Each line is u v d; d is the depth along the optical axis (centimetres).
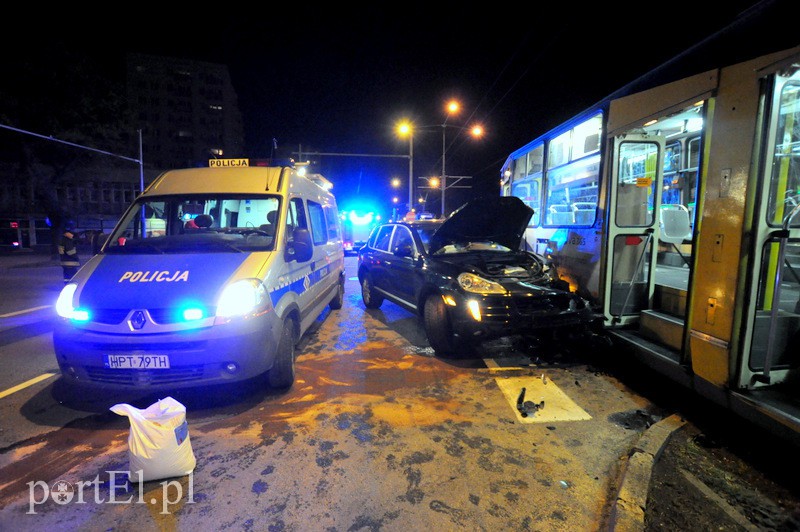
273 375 411
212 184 475
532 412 381
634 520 233
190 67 7131
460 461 305
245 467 297
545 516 249
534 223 727
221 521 244
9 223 3014
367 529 238
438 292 524
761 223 304
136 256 399
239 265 381
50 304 915
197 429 350
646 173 528
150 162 6900
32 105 1831
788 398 307
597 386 440
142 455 273
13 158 2003
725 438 332
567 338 509
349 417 371
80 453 315
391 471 292
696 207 361
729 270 321
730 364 321
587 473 292
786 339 327
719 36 349
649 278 498
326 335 634
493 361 516
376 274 763
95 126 2020
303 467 297
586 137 549
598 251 508
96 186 3234
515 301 475
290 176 505
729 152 325
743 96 314
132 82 6750
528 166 776
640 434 343
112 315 340
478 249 636
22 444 327
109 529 239
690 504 257
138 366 332
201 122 7275
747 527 238
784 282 430
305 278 500
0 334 657
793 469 293
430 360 520
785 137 308
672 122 467
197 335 334
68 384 442
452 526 241
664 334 442
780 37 290
